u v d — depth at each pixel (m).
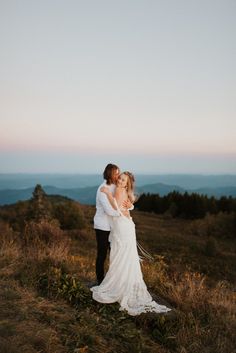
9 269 6.20
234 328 5.18
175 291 6.09
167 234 26.31
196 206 39.62
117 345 4.25
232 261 17.91
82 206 37.78
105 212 5.33
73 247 14.24
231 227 27.52
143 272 7.25
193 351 4.46
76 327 4.32
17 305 4.64
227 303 6.17
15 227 18.52
